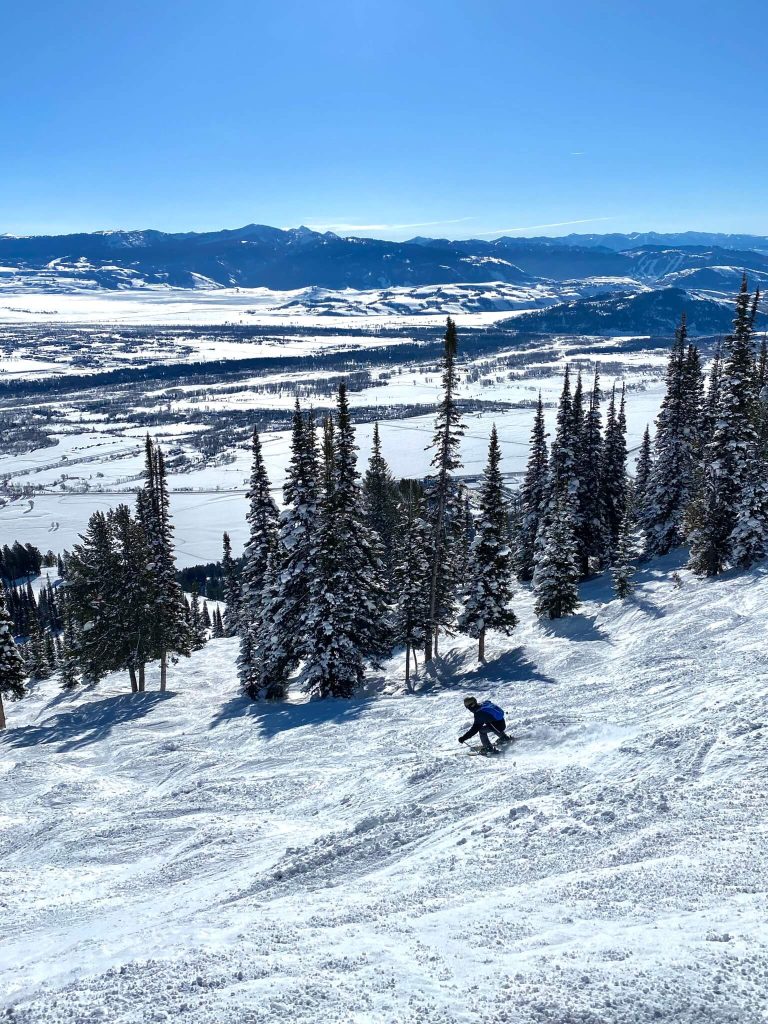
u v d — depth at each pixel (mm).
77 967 8117
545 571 44625
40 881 13867
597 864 8852
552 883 8391
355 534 37406
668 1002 5184
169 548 50281
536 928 7016
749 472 41750
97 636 46969
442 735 21281
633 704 19391
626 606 42000
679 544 54812
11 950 9930
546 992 5551
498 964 6250
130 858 14664
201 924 9141
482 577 40469
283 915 8844
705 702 16719
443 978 6094
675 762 12570
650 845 9109
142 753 28188
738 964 5594
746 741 12578
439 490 40844
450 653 44312
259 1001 5973
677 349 53594
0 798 22828
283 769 21203
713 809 10008
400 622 41656
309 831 14148
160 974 6996
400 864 10695
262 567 43906
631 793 11289
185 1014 5914
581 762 13992
